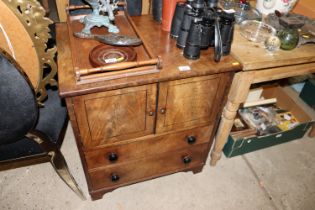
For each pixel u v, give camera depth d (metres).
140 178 1.25
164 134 1.06
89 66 0.84
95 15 0.97
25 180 1.34
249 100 1.61
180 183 1.38
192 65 0.88
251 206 1.30
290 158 1.56
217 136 1.31
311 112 1.87
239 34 1.10
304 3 1.38
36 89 0.95
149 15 1.18
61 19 1.19
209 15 0.86
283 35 1.01
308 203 1.34
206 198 1.32
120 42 0.88
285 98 1.68
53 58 0.89
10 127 0.77
